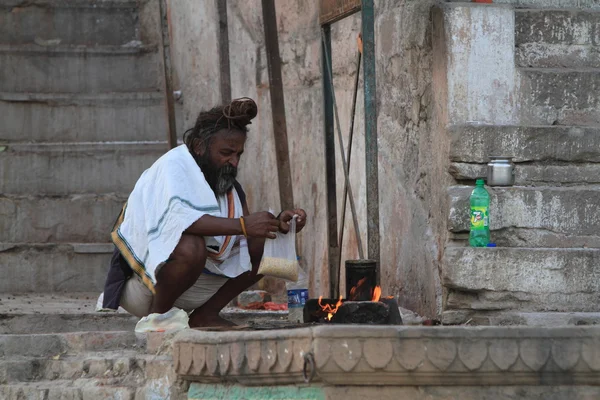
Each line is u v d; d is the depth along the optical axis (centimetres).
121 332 1179
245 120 1180
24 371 1114
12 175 1889
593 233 1273
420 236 1350
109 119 2008
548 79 1301
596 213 1271
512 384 858
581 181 1292
